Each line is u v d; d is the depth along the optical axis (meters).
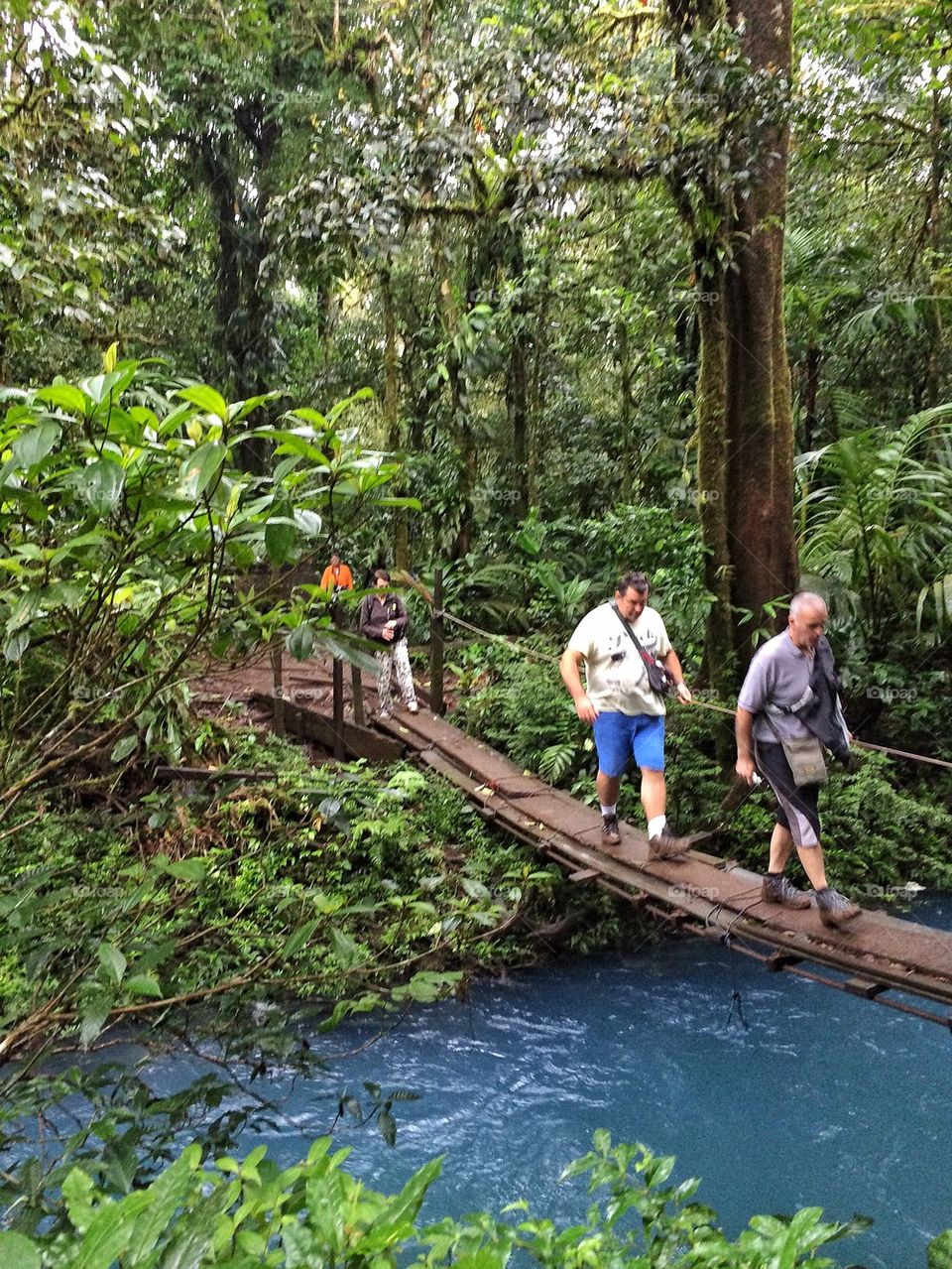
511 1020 6.46
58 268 7.29
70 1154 2.33
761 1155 5.05
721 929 5.58
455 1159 4.98
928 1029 6.33
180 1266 1.46
